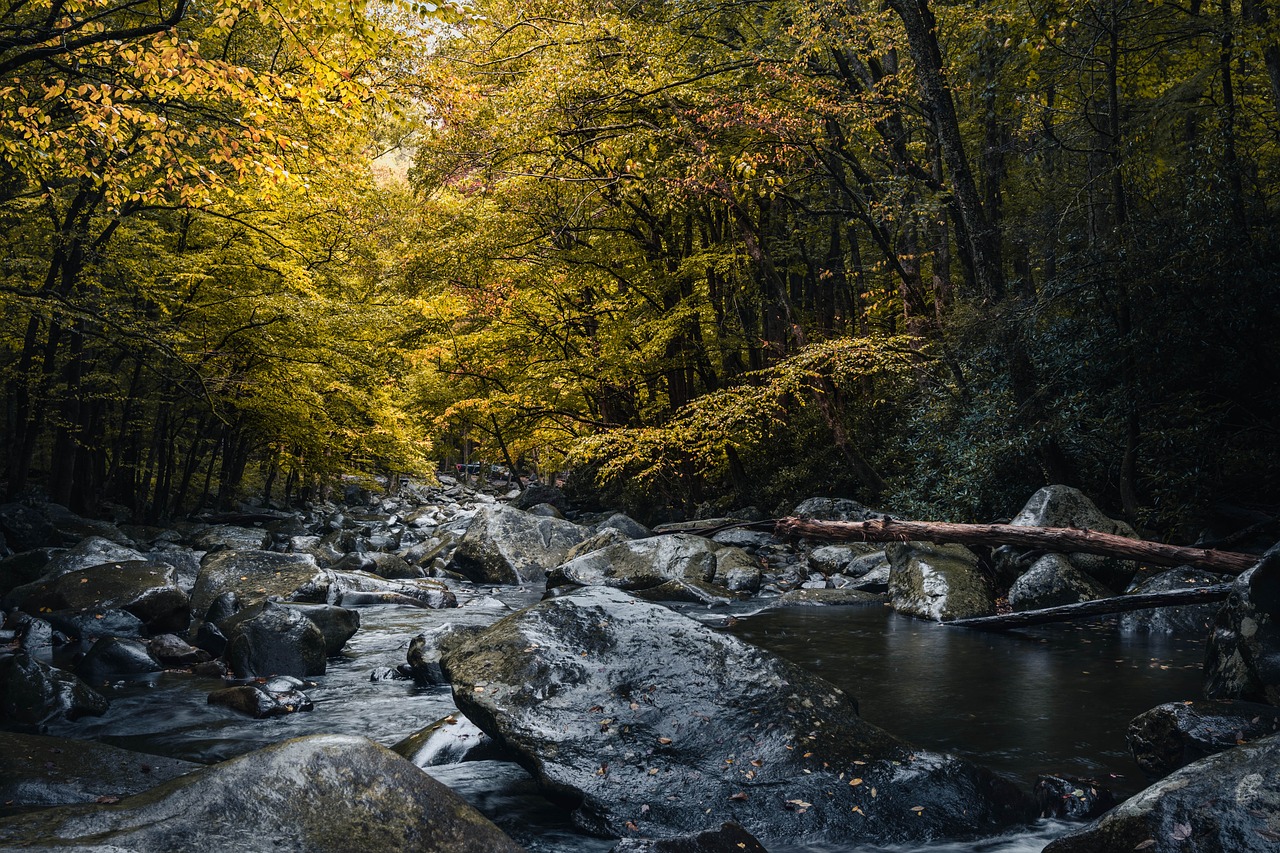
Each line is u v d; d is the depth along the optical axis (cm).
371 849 298
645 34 1528
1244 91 1331
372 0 922
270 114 882
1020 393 1184
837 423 1652
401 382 2169
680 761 450
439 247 1709
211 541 1681
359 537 1912
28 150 1020
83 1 850
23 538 1324
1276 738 329
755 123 1416
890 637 890
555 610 570
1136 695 654
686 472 2059
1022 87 1363
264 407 1636
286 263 1520
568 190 1772
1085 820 425
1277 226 1011
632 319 1873
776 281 1634
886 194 1588
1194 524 1041
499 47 1562
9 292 1208
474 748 512
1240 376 1048
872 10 1499
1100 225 1220
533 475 4750
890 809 421
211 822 289
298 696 655
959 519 1282
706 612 1061
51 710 592
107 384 1773
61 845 265
